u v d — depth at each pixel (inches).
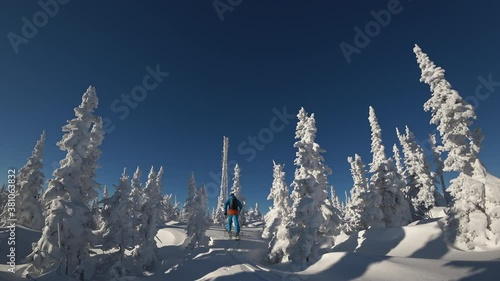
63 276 569.0
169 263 653.3
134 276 574.9
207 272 494.0
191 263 569.3
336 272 438.9
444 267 388.5
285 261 623.2
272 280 405.1
